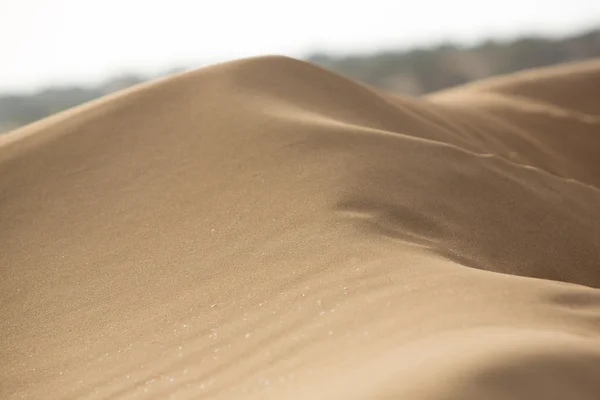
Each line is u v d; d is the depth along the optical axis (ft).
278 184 17.08
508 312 9.53
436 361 7.70
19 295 15.28
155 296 13.76
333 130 19.63
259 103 22.16
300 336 10.37
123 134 21.65
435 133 26.91
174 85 23.95
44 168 20.70
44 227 17.92
